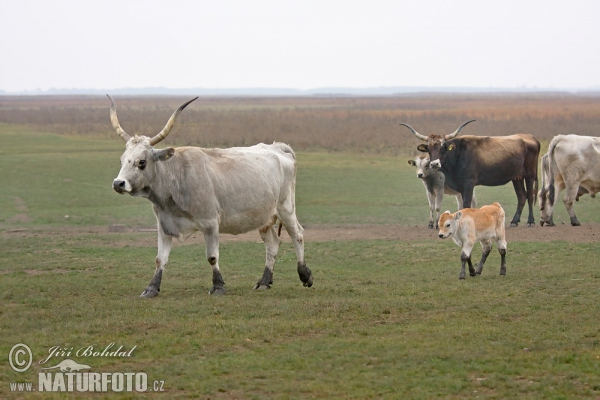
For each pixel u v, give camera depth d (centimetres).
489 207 1545
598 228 2194
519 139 2364
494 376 893
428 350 988
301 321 1149
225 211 1403
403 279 1519
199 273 1609
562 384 865
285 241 2058
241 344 1039
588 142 2222
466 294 1341
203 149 1426
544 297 1301
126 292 1396
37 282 1491
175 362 964
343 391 852
